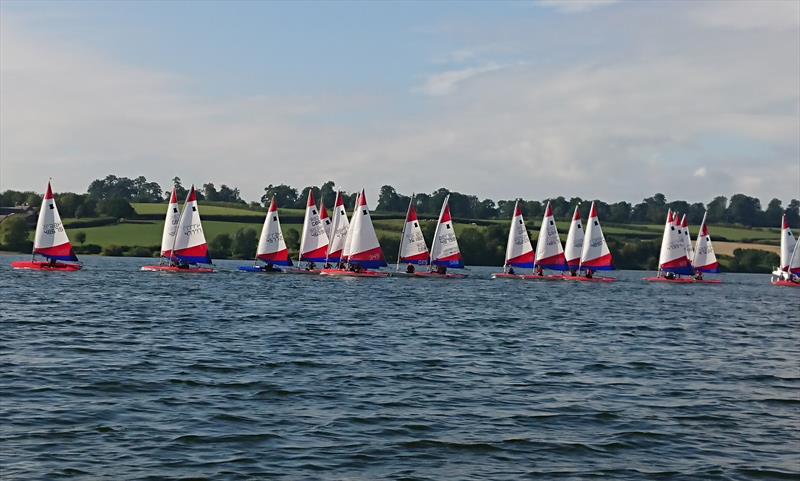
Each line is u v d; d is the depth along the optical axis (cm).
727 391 3550
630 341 5347
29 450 2411
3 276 10544
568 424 2867
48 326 5231
